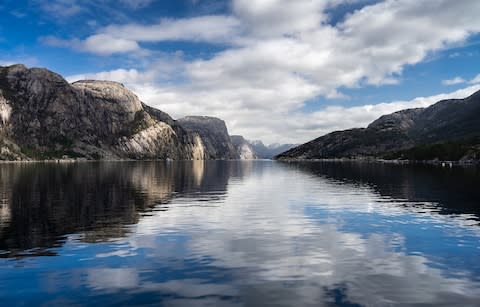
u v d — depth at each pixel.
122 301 16.17
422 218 37.56
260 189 71.31
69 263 21.78
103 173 129.38
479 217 38.03
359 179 100.31
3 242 26.89
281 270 20.53
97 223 34.53
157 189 70.12
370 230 31.58
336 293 17.11
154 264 21.64
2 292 17.23
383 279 19.08
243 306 15.64
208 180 98.50
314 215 39.62
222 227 32.88
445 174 116.69
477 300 16.39
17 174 116.88
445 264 21.70
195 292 17.23
